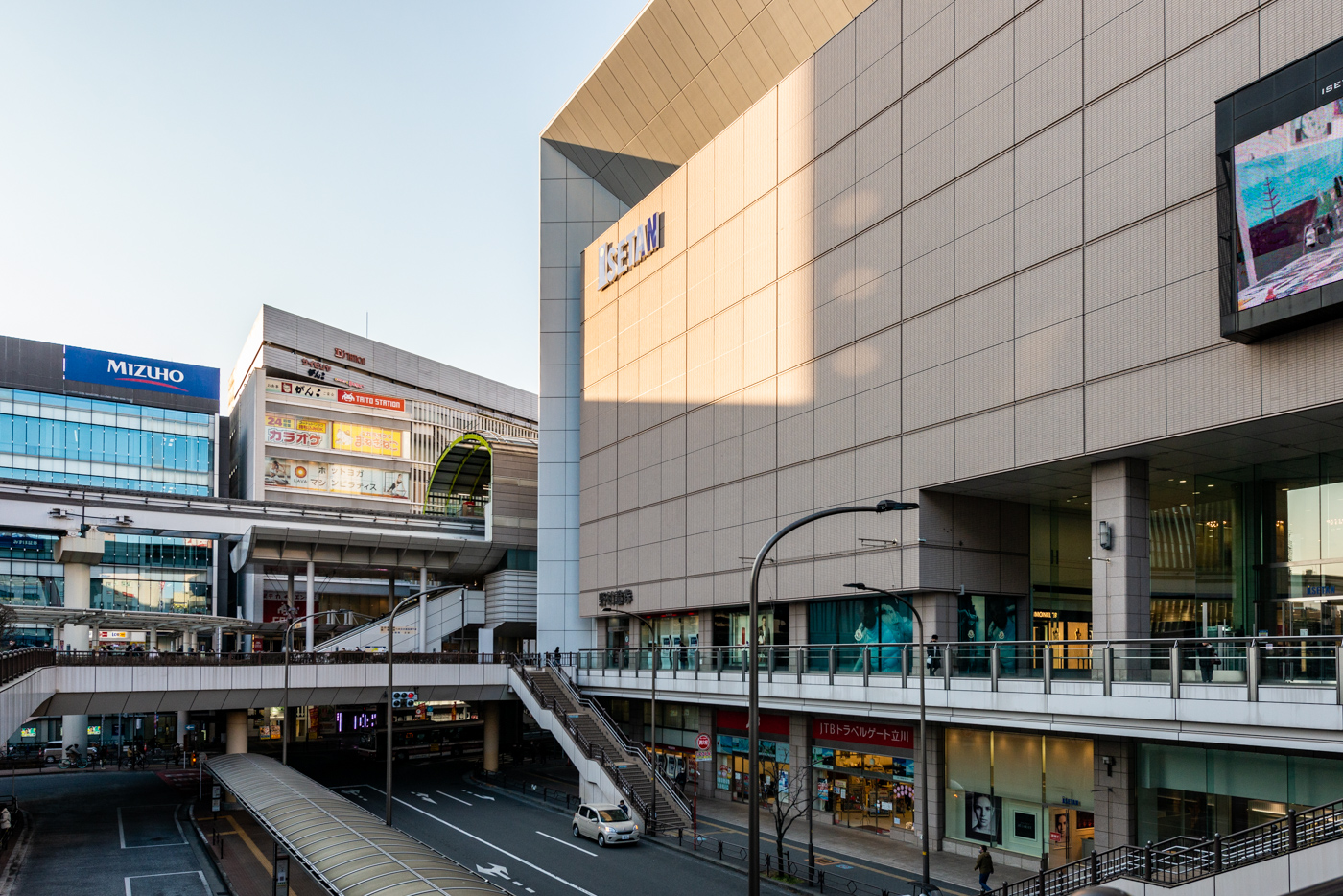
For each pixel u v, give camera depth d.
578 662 60.53
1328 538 32.31
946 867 35.44
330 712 103.75
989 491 39.66
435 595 80.19
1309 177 25.61
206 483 111.12
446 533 79.44
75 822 46.97
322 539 76.12
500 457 82.12
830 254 45.06
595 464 65.31
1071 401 33.28
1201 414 29.20
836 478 44.00
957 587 40.00
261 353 115.38
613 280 64.31
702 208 54.88
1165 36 30.80
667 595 56.34
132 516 71.75
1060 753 34.41
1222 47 29.08
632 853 38.75
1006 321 35.91
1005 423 35.72
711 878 34.47
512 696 60.00
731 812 47.88
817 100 46.31
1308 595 32.78
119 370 107.38
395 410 124.88
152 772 68.94
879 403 41.75
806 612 46.81
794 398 46.94
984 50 37.34
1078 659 29.88
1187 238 29.88
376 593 112.62
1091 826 33.34
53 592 95.19
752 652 17.97
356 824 26.80
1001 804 36.66
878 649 37.66
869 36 43.22
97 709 47.69
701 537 53.44
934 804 38.94
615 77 63.44
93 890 33.56
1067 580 43.53
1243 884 21.72
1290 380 26.98
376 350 129.75
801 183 47.16
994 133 36.78
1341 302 24.77
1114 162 32.25
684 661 50.22
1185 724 26.92
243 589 110.50
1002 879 33.34
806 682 41.03
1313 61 25.69
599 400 65.25
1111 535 33.06
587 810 41.56
